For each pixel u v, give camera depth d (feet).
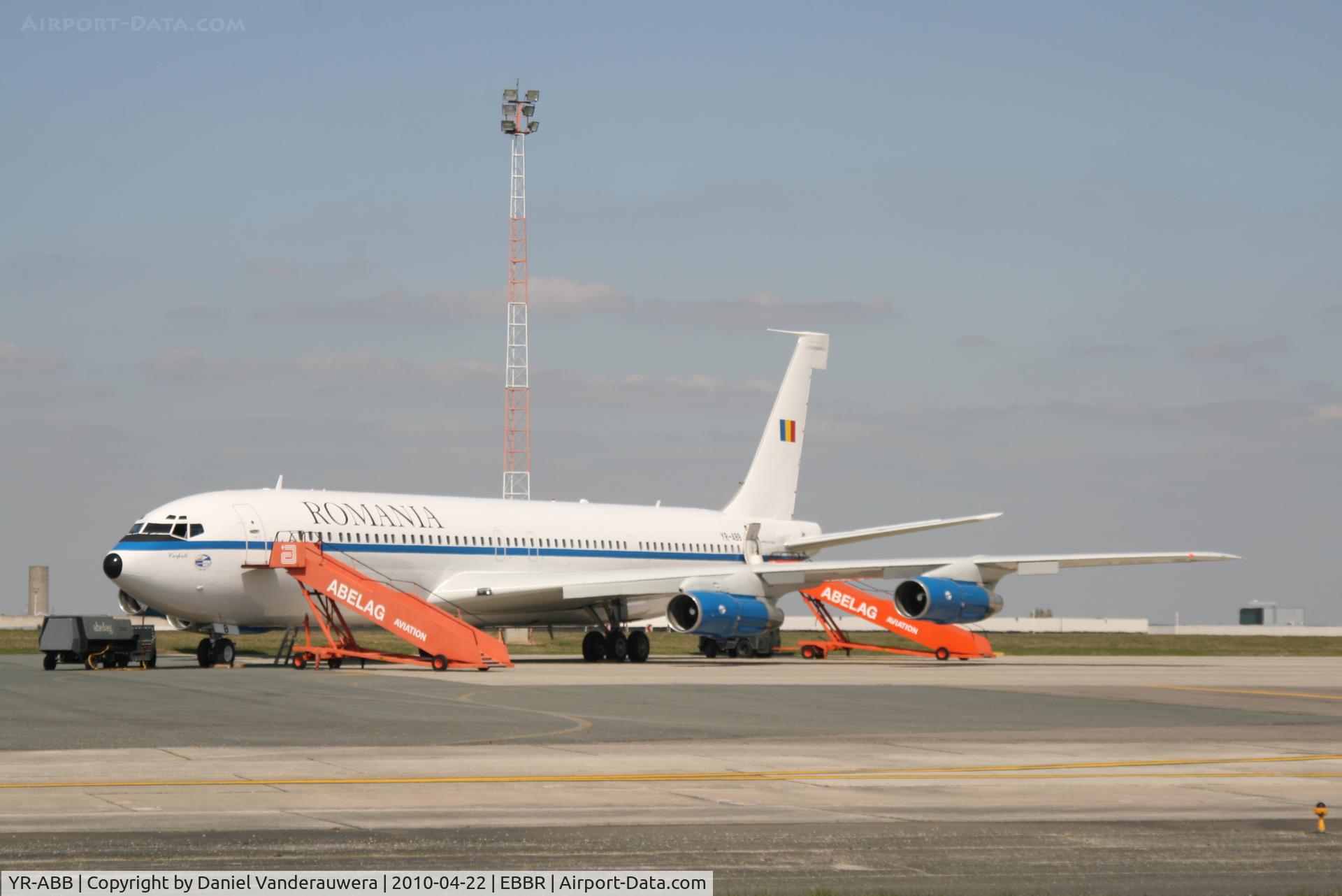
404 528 242.99
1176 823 77.82
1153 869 65.26
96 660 222.48
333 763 99.81
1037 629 605.31
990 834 73.61
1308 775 99.14
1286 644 489.67
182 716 134.00
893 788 89.66
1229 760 107.96
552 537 267.39
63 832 71.31
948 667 250.57
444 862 64.75
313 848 67.51
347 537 233.96
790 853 67.82
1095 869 65.10
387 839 70.13
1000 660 306.76
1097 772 99.71
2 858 64.69
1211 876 64.08
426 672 211.20
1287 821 78.64
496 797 84.28
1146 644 467.93
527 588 246.47
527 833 72.13
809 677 208.85
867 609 310.04
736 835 72.28
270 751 106.11
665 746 112.47
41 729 121.39
